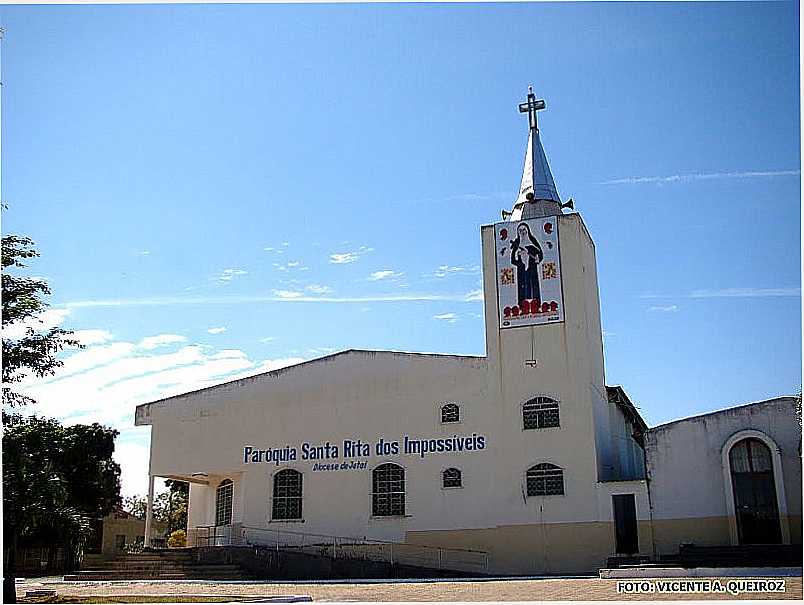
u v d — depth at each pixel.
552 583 24.48
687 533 30.95
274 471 36.81
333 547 34.91
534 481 33.38
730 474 30.86
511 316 35.59
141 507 75.44
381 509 34.91
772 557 28.12
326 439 36.44
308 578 33.03
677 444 31.92
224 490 39.56
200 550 34.19
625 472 39.03
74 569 38.53
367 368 36.81
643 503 31.78
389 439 35.56
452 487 34.19
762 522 30.20
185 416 38.91
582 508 32.47
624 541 32.06
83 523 22.45
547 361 34.56
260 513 36.47
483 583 25.58
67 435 46.50
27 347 21.83
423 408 35.50
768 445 30.64
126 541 54.72
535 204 38.38
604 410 36.56
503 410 34.47
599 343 37.44
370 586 25.14
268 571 33.31
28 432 21.98
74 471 46.16
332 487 35.78
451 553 33.47
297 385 37.66
